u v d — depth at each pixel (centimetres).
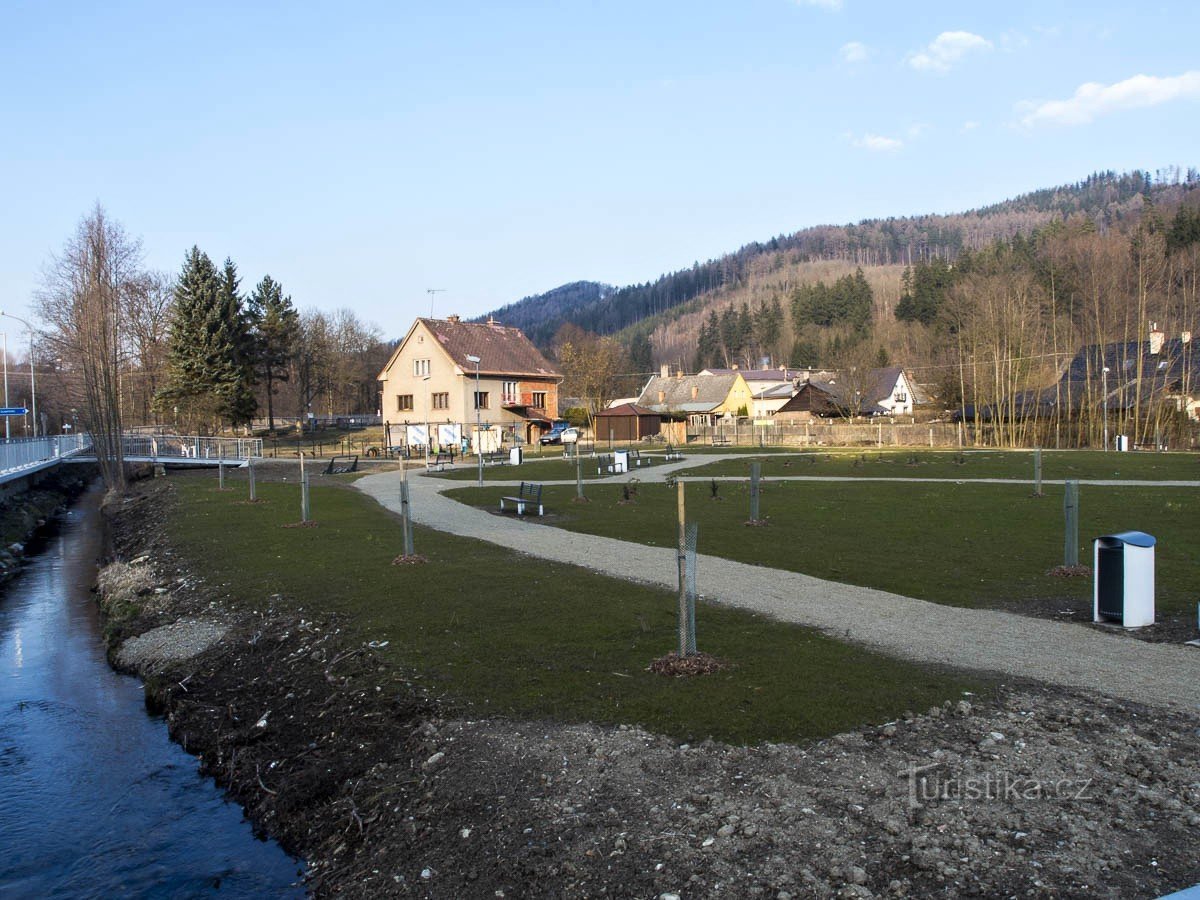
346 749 823
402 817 671
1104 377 5662
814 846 541
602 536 1867
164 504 3019
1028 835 538
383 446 6159
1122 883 482
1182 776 605
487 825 623
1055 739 677
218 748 930
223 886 676
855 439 6956
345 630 1132
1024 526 1933
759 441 7206
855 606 1164
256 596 1411
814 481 3228
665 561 1539
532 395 7475
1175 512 2131
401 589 1332
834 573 1409
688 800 615
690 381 11112
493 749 730
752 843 552
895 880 499
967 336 6950
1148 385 5919
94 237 4466
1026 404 6378
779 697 789
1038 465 2642
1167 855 509
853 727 716
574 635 1030
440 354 6869
